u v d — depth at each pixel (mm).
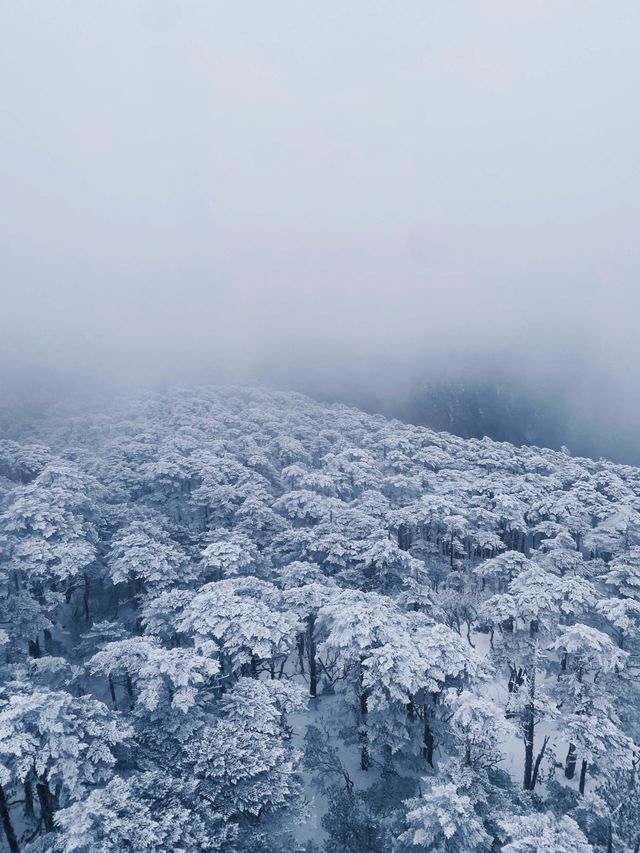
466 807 18953
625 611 31562
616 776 22578
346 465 60719
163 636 30094
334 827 24391
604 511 54781
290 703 24406
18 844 20516
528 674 28375
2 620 29594
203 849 16734
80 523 37031
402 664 23734
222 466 53906
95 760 17688
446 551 53875
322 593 31141
